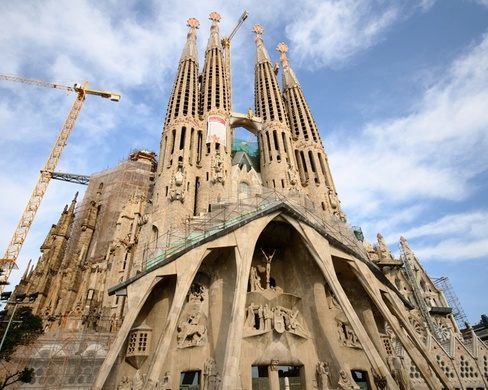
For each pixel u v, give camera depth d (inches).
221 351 1263.5
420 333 1822.1
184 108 2230.6
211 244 1403.8
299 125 2514.8
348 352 1443.2
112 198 2928.2
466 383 1512.1
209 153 2032.5
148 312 1398.9
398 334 1416.1
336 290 1397.6
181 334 1327.5
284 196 1744.6
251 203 1692.9
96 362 1552.7
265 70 2805.1
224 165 1987.0
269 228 1649.9
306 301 1553.9
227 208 1620.3
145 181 3102.9
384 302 1654.8
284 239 1708.9
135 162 3213.6
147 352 1282.0
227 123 2256.4
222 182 1863.9
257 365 1338.6
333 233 1704.0
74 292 2384.4
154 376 1082.1
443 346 1705.2
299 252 1658.5
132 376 1257.4
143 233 1694.1
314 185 2150.6
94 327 1930.4
